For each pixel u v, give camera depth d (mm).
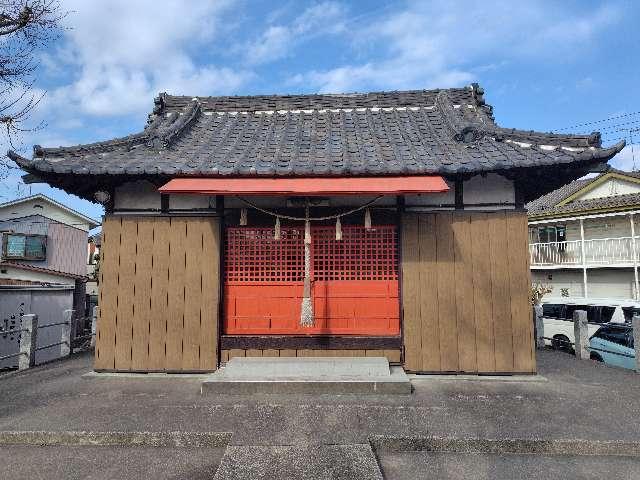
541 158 6324
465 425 4969
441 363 6812
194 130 8539
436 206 7043
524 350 6770
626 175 22703
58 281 17844
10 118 9141
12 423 5051
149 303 7082
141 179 6797
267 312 7109
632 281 20812
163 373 6996
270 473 4016
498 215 6973
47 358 12734
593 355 11688
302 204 7129
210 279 7082
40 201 24031
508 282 6863
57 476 4090
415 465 4344
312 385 6035
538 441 4598
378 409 5430
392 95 9375
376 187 5879
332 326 7035
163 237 7164
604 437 4660
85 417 5215
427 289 6918
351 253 7129
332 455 4316
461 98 9188
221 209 7176
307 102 9359
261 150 7340
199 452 4602
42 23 9070
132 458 4461
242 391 6027
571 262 22672
